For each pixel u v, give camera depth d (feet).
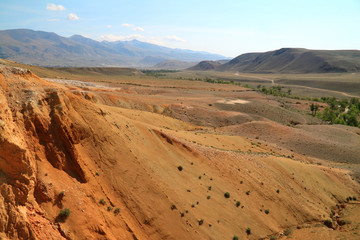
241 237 107.55
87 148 93.15
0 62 282.56
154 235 87.40
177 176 118.01
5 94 76.69
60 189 73.20
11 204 58.90
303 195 156.46
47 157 76.84
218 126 309.01
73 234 68.23
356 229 132.67
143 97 349.20
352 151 268.41
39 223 63.10
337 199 173.68
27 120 75.56
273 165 167.84
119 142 106.83
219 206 115.24
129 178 97.35
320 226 134.72
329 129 335.06
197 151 143.54
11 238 55.62
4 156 61.72
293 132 298.97
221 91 612.29
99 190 85.56
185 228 95.66
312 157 251.80
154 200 97.04
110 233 75.92
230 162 149.07
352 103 593.01
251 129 297.94
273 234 118.21
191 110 329.72
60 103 88.58
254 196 133.49
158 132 140.97
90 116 102.73
